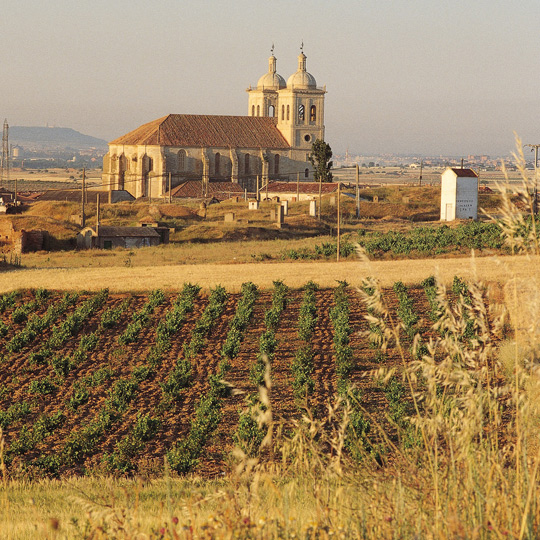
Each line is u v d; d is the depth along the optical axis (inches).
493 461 696.4
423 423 714.2
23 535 1015.6
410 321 3902.6
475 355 700.7
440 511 664.4
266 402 627.5
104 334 4320.9
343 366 3213.6
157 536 739.4
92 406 3110.2
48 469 2294.5
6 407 3117.6
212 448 2541.8
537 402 670.5
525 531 636.7
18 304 5022.1
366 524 695.7
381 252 7465.6
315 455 754.8
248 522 662.5
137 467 2368.4
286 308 4810.5
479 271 4950.8
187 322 4547.2
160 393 3260.3
